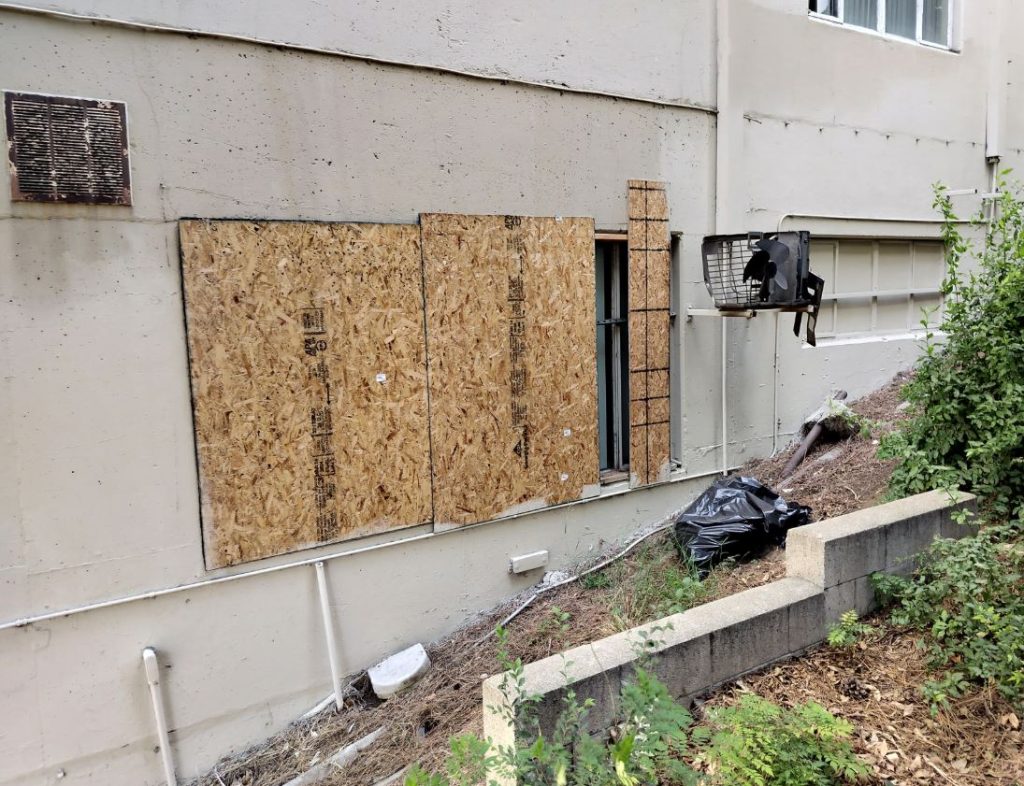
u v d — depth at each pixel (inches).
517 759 82.9
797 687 116.0
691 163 209.5
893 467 199.2
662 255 204.8
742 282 197.9
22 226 123.6
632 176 197.2
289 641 152.8
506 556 181.9
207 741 144.6
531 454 183.5
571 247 186.1
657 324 205.6
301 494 152.0
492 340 175.2
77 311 128.6
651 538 200.2
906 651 122.5
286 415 149.3
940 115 278.4
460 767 90.6
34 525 126.7
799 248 182.2
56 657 129.5
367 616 162.4
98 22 126.9
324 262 151.4
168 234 135.6
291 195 147.9
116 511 133.6
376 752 141.6
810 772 92.4
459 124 167.0
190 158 136.9
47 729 129.3
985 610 112.0
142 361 134.6
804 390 245.0
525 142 177.3
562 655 104.5
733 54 213.0
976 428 162.7
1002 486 157.0
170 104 134.3
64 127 125.5
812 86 236.2
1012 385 152.5
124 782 136.6
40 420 126.5
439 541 171.3
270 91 143.9
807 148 237.3
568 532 192.7
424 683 158.4
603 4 186.7
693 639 109.7
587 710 96.4
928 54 271.3
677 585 165.6
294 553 152.3
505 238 175.5
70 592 130.3
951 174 285.4
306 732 151.9
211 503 142.2
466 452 173.2
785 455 234.7
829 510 189.8
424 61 160.4
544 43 177.6
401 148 159.6
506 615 177.3
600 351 206.7
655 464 208.1
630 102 194.9
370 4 152.9
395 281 160.2
